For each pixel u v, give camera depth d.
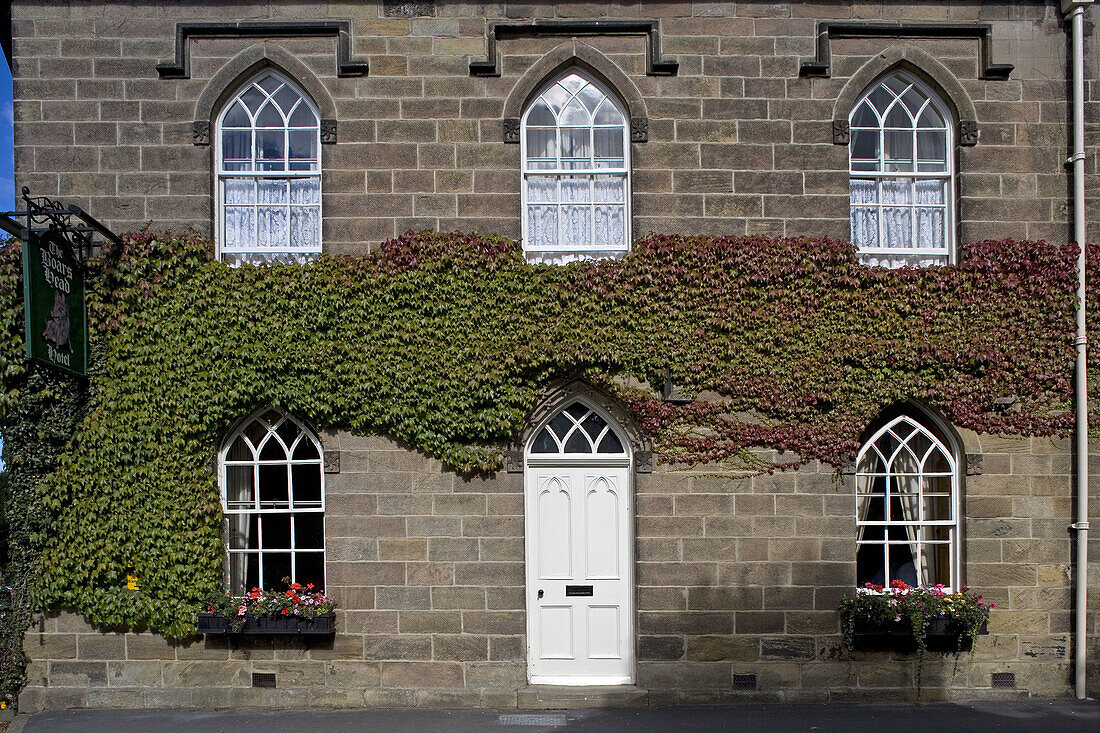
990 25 8.09
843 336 7.74
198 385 7.59
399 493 7.71
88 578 7.59
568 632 7.96
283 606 7.51
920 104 8.38
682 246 7.71
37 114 7.81
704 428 7.75
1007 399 7.83
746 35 8.02
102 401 7.61
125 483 7.59
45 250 6.81
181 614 7.56
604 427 8.09
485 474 7.75
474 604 7.71
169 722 7.26
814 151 7.99
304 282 7.61
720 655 7.73
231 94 8.10
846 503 7.78
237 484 7.95
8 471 7.55
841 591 7.77
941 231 8.30
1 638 7.57
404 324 7.63
